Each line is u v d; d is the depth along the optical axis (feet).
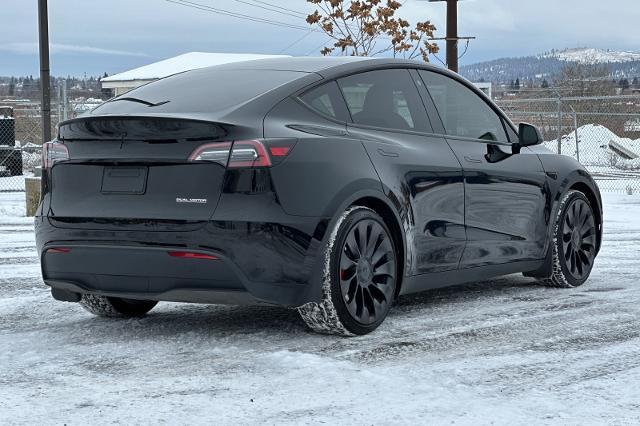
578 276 23.76
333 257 16.83
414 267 18.90
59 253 17.51
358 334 17.53
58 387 14.06
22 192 65.26
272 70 18.94
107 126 17.02
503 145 22.04
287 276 16.33
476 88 22.18
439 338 17.46
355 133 18.19
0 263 28.84
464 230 20.16
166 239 16.33
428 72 20.86
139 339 17.65
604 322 19.03
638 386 13.93
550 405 12.88
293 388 13.79
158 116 16.47
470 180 20.33
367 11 72.59
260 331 18.22
